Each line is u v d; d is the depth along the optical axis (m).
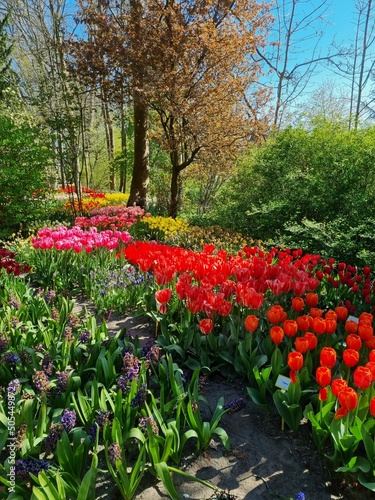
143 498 2.03
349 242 5.57
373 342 2.61
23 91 17.45
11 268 4.66
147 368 2.83
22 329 3.31
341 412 2.08
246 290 3.22
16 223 9.83
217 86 10.16
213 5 9.91
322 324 2.74
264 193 9.12
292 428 2.50
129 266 5.66
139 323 4.27
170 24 9.84
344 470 2.01
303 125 9.80
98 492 2.05
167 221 10.16
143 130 12.48
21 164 9.84
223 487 2.13
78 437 2.04
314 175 7.72
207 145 10.80
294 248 6.51
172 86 9.52
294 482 2.19
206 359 3.19
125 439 2.11
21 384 2.68
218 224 9.88
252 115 12.22
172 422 2.18
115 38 9.70
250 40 10.21
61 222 11.05
